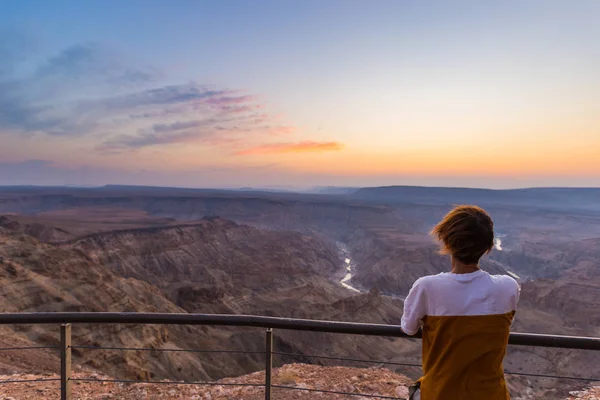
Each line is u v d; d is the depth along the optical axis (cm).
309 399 781
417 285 281
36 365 2391
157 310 5525
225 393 771
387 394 841
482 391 258
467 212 273
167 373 3866
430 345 279
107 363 3362
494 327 259
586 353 5431
